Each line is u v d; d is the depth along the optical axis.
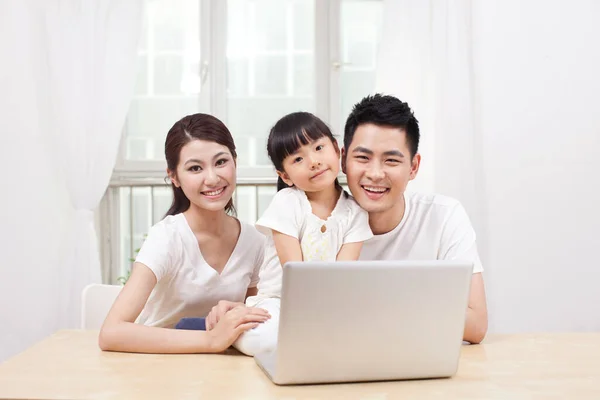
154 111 3.15
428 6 2.81
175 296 1.59
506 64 2.86
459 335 1.02
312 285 0.95
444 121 2.79
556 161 2.88
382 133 1.37
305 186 1.43
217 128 1.55
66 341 1.31
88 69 2.83
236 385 0.99
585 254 2.89
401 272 0.98
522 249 2.88
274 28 3.15
